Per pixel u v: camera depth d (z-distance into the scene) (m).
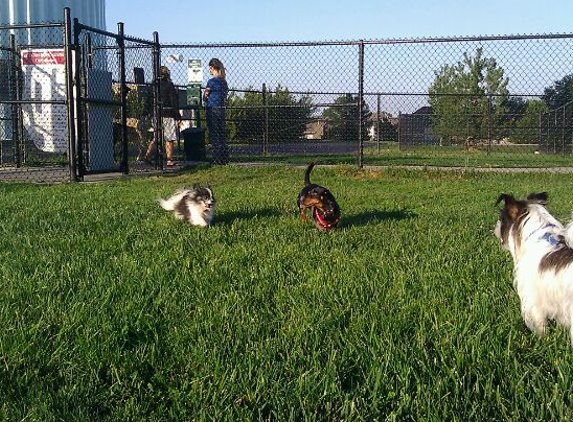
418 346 1.98
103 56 9.06
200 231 3.97
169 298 2.50
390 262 3.06
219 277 2.80
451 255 3.19
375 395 1.67
